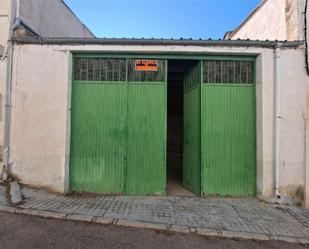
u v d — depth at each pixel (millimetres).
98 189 5555
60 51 5414
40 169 5312
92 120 5613
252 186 5562
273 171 5246
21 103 5371
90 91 5641
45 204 4613
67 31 8297
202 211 4691
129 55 5594
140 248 3354
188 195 5691
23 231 3617
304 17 5359
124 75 5652
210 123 5621
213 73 5660
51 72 5395
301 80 5242
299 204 5145
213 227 4043
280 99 5250
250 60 5637
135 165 5598
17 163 5324
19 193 4898
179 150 10828
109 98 5641
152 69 5656
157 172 5602
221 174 5590
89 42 5379
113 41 5348
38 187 5297
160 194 5590
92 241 3451
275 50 5316
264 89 5328
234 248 3498
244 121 5617
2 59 5410
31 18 5992
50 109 5359
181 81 7699
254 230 4012
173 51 5395
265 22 7141
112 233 3721
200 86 5637
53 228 3764
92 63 5660
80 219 4094
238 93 5645
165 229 3922
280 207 4996
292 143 5203
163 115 5637
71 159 5539
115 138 5605
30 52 5410
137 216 4316
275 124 5238
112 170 5574
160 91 5652
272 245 3637
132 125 5633
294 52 5273
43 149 5328
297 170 5188
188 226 4027
